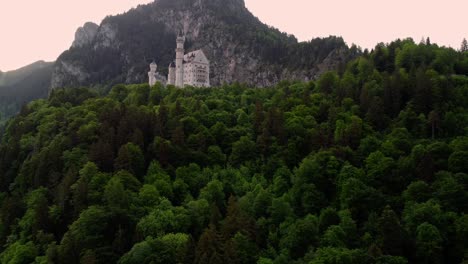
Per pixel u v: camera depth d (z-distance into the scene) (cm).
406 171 12188
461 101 15862
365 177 12244
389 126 15162
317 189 12438
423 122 14712
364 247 10031
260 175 13750
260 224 11250
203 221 11394
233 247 9538
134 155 13425
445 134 14300
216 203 12256
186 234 10731
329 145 14312
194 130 15588
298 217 11669
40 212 11944
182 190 12762
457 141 12644
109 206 11200
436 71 18238
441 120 14600
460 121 14575
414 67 18038
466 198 10612
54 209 12081
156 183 12425
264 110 18438
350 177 12019
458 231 9769
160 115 16012
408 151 13400
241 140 14750
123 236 10769
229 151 15188
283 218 11475
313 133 14812
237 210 10894
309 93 18588
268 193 12338
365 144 13762
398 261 9038
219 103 18750
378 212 11200
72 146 14725
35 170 14388
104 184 12275
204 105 17788
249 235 10456
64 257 10350
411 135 14400
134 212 11425
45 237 11438
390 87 16412
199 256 9238
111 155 13450
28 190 14212
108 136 14262
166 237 10206
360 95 16838
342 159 13175
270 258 10169
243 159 14550
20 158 16200
